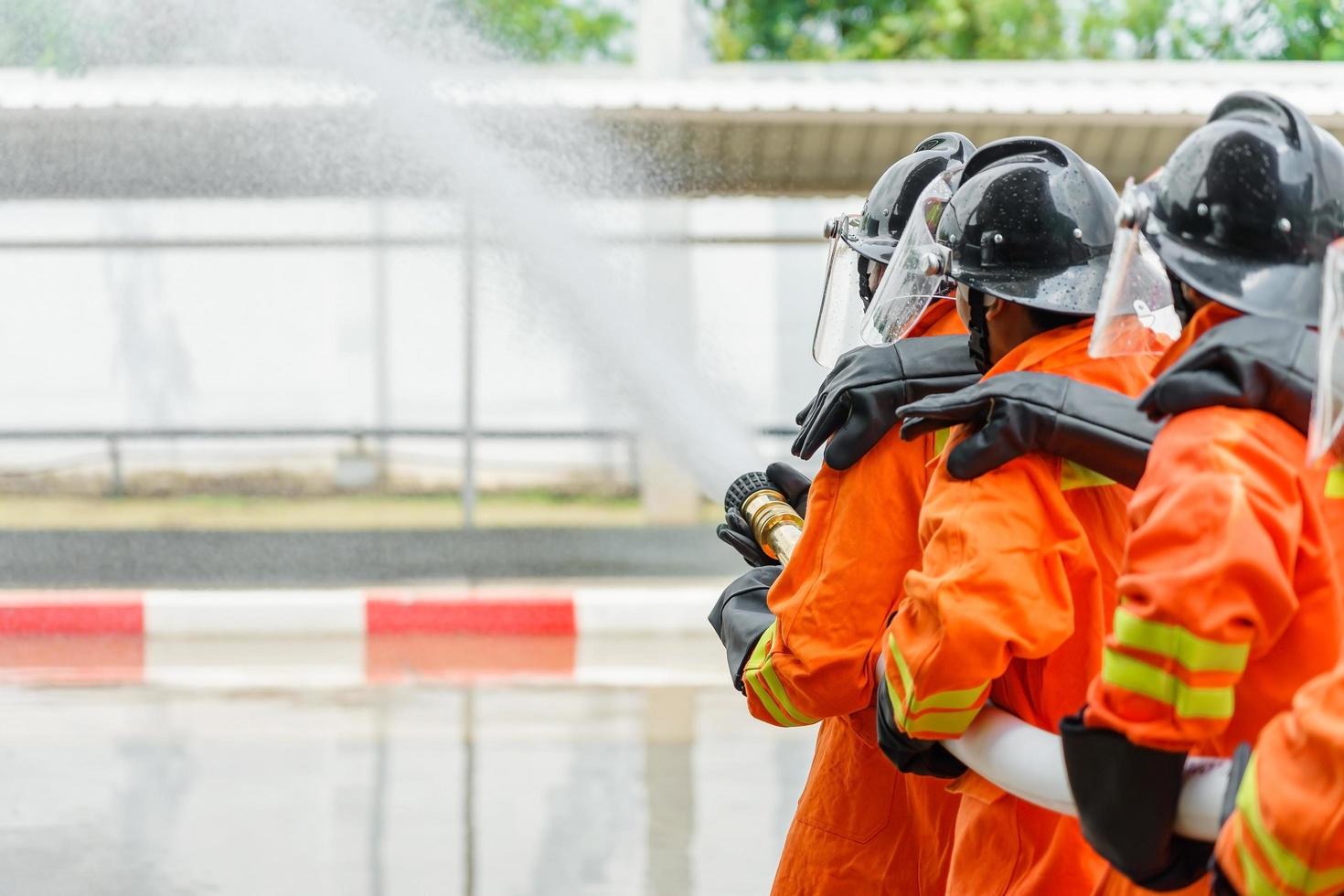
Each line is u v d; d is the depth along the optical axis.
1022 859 2.33
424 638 9.38
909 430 2.32
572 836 5.40
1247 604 1.75
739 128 10.59
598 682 7.98
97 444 13.93
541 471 13.76
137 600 9.53
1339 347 1.71
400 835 5.40
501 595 9.76
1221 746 1.91
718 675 8.18
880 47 18.58
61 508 13.90
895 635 2.23
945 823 2.71
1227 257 2.01
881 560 2.55
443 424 13.83
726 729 6.96
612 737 6.82
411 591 10.30
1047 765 2.08
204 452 13.98
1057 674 2.30
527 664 8.48
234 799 5.81
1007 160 2.50
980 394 2.26
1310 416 1.82
